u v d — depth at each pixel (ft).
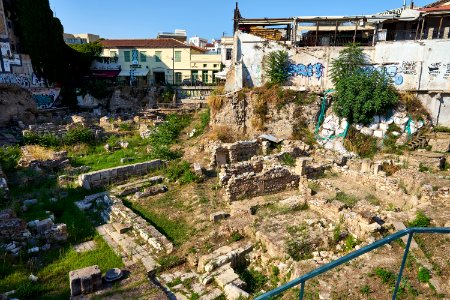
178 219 45.83
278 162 63.62
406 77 81.82
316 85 87.71
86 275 28.25
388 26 96.02
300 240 36.52
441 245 32.22
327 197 50.80
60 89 144.25
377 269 28.94
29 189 55.98
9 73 124.47
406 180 55.16
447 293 26.12
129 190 55.16
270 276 33.45
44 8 136.67
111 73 166.50
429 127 76.84
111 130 100.99
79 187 56.49
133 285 29.71
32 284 31.48
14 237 38.11
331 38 103.24
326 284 27.71
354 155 71.87
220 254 36.09
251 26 107.24
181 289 31.45
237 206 47.16
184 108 131.85
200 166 62.13
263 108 83.25
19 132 102.06
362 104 75.66
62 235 39.45
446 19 88.07
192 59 173.17
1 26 121.29
